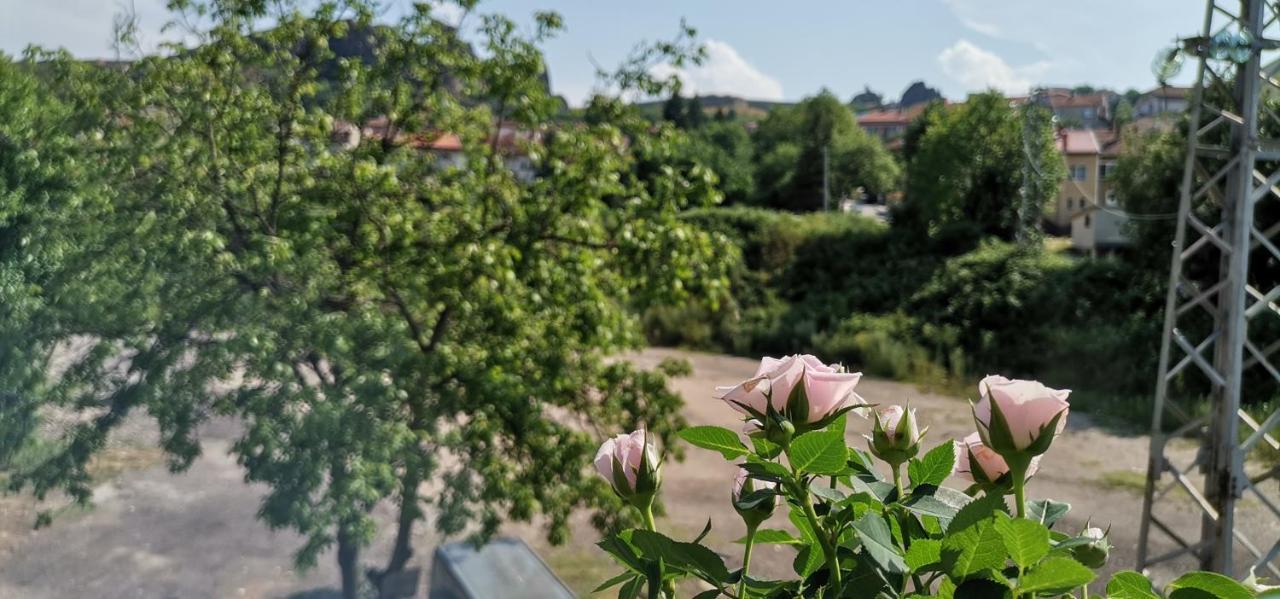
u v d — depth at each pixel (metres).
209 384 6.41
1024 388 0.97
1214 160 18.44
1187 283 8.36
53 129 6.41
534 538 9.81
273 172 7.45
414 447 6.83
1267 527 11.44
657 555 1.07
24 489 6.69
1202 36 7.66
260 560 6.92
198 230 6.72
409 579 7.18
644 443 1.15
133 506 6.86
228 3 7.20
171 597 6.14
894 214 29.20
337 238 7.97
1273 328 16.94
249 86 7.56
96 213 6.45
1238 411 8.00
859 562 1.02
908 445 1.12
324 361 7.36
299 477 6.28
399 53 7.91
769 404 1.01
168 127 7.13
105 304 6.31
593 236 8.87
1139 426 16.11
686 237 8.82
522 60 8.20
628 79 8.76
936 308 23.17
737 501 1.10
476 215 8.76
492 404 7.48
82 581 6.12
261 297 6.65
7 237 6.18
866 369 21.11
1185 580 0.96
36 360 6.18
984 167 27.00
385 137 8.32
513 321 8.34
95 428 6.38
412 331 7.99
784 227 28.45
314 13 7.61
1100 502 12.37
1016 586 0.91
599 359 8.96
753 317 24.97
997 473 1.12
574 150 8.83
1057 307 21.06
